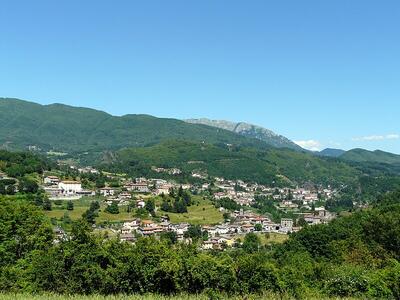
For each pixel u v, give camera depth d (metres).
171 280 29.89
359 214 82.88
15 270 30.97
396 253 51.66
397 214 61.00
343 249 59.12
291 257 61.72
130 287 29.91
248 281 30.23
